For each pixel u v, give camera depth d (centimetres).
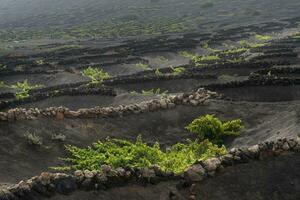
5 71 5522
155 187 1420
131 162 1848
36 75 5441
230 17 12319
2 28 15188
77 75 5406
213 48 7356
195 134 2275
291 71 3697
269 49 6038
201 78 3944
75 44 9356
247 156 1541
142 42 8275
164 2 16700
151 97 3209
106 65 5938
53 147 1969
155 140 2230
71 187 1334
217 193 1420
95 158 1881
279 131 2078
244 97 3044
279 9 12731
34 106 3303
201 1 15800
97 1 19400
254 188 1443
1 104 3203
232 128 2272
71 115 2245
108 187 1376
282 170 1513
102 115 2320
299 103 2456
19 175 1691
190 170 1468
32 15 18338
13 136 1948
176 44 7456
